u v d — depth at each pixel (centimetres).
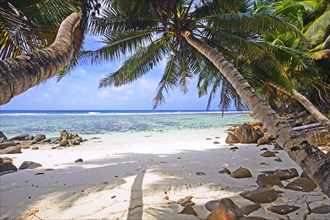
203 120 3300
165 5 629
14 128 2373
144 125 2572
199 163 624
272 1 1218
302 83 1389
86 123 2973
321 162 222
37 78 212
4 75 176
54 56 250
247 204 335
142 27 725
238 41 664
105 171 570
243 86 436
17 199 389
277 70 784
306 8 1230
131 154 860
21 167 657
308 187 384
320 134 873
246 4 771
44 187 451
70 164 699
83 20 440
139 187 423
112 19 700
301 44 1159
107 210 331
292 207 316
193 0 712
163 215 309
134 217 306
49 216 321
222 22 616
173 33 755
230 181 447
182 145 1098
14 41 332
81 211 332
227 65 511
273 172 490
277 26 616
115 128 2242
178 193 388
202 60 961
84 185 454
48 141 1392
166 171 534
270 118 334
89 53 795
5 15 302
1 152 957
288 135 282
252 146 935
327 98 1513
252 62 815
